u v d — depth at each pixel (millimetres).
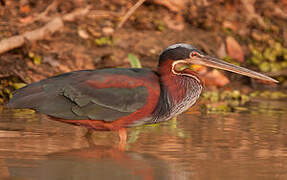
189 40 19031
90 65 16859
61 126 11703
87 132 10977
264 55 20422
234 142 10328
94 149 9641
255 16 21562
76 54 17156
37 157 8906
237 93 16500
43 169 8172
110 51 17641
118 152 9438
